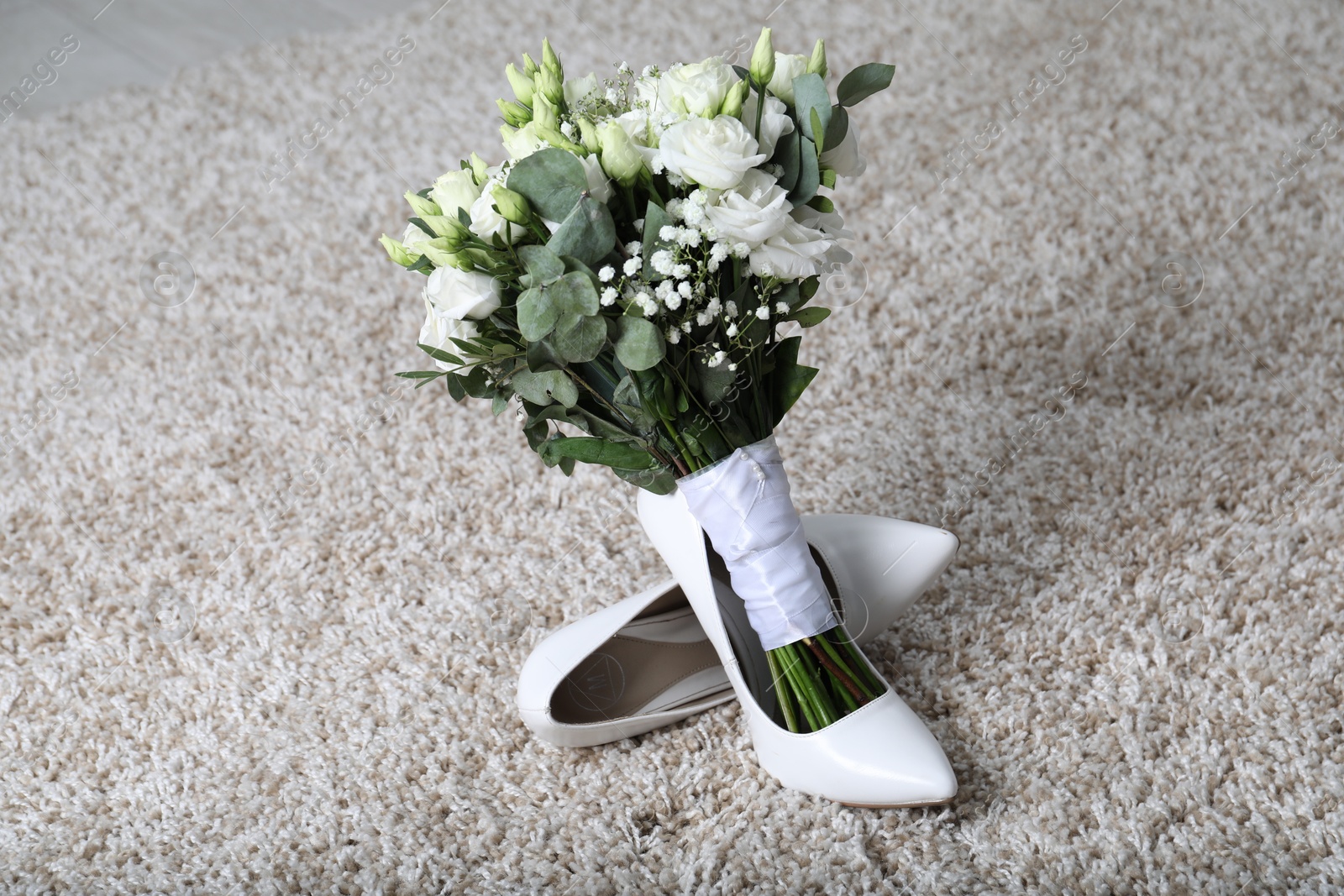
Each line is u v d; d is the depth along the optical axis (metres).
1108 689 1.18
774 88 0.87
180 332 1.89
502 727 1.23
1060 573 1.33
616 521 1.50
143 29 2.89
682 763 1.16
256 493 1.59
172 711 1.30
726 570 1.15
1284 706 1.14
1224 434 1.50
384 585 1.44
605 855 1.07
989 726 1.16
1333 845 1.00
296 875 1.08
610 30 2.55
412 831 1.11
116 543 1.54
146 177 2.27
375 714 1.27
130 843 1.14
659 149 0.83
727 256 0.86
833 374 1.67
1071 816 1.06
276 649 1.37
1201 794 1.06
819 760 1.03
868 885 1.00
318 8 2.93
